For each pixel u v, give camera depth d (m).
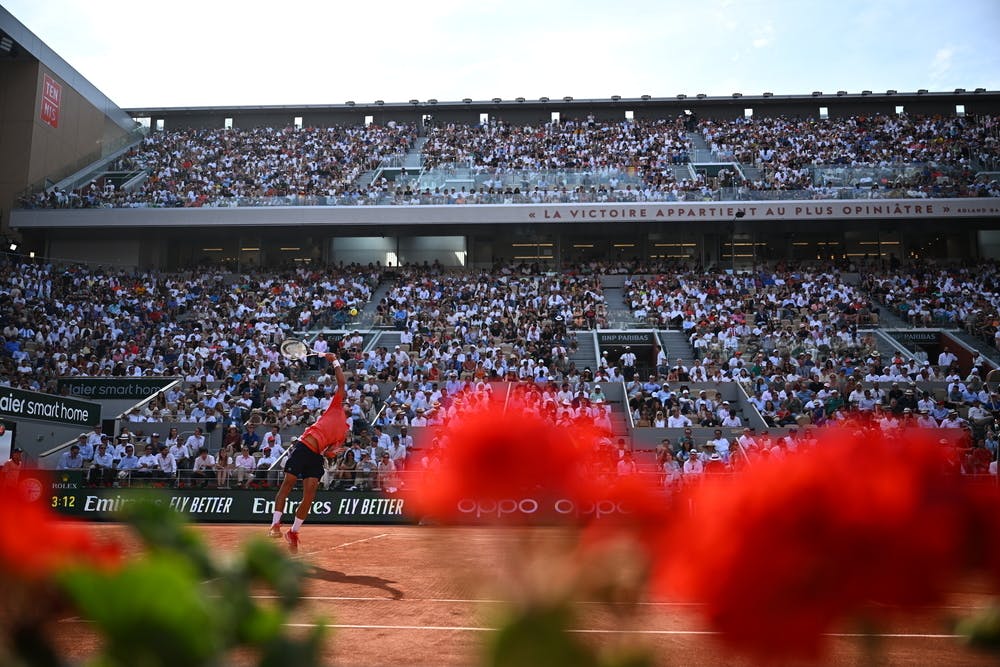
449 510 0.90
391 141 48.06
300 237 42.19
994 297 32.94
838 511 0.82
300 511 8.60
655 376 25.34
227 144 48.03
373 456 19.28
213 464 18.17
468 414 0.92
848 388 22.77
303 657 0.98
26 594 0.89
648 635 3.55
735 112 49.59
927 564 0.83
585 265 40.03
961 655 3.45
